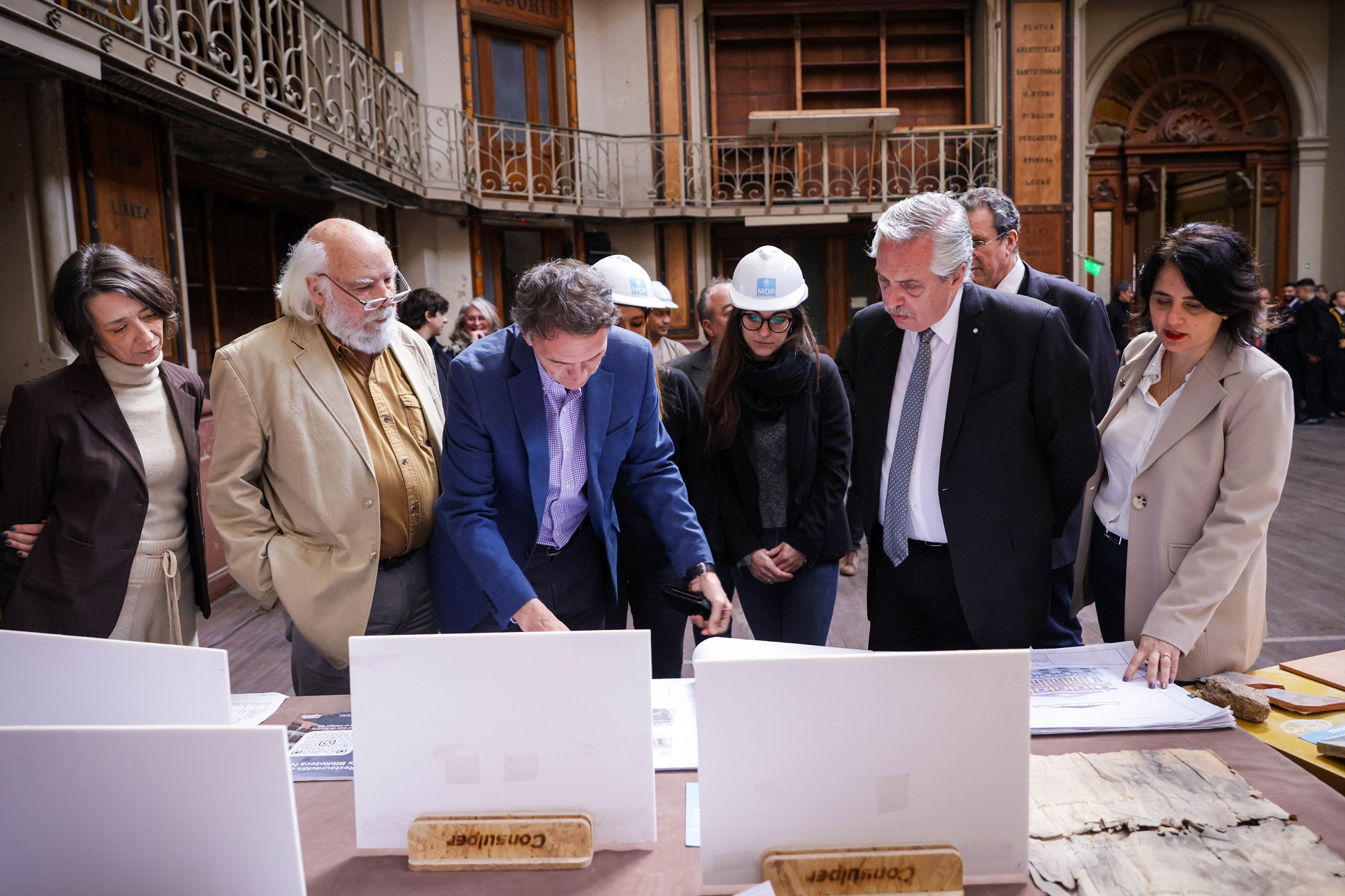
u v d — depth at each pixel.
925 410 1.88
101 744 0.97
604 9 10.15
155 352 2.07
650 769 1.15
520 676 1.14
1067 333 1.79
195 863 0.98
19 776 0.97
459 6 8.93
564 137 9.74
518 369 1.80
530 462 1.79
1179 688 1.52
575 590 1.99
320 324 1.96
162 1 4.40
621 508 2.29
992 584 1.82
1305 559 4.92
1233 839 1.11
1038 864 1.09
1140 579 1.76
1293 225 11.91
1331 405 10.52
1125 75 11.79
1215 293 1.58
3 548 2.01
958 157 10.32
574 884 1.10
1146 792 1.21
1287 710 1.52
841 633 4.11
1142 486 1.75
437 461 2.09
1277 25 11.45
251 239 7.11
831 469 2.35
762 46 10.66
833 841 1.07
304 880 1.00
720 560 2.47
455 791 1.16
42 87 4.11
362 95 7.55
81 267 1.98
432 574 2.01
